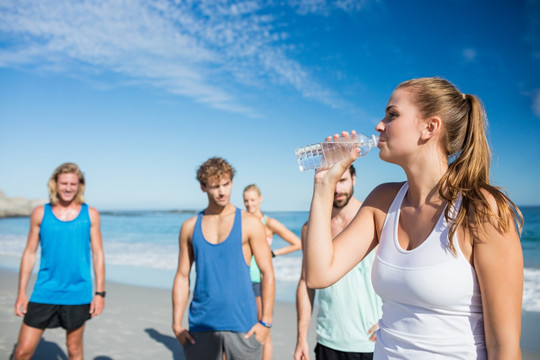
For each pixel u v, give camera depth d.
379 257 1.40
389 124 1.39
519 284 1.15
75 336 3.71
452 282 1.21
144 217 54.31
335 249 1.50
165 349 5.28
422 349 1.27
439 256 1.23
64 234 3.67
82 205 3.83
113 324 6.33
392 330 1.35
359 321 2.75
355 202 2.98
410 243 1.35
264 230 3.21
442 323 1.25
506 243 1.15
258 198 5.75
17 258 15.05
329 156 1.68
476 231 1.18
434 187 1.33
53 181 3.72
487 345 1.18
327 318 2.83
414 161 1.36
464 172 1.27
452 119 1.31
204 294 3.03
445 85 1.36
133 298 8.07
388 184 1.57
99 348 5.32
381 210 1.51
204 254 3.06
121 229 35.50
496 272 1.15
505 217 1.16
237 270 3.05
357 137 1.62
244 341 2.98
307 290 2.96
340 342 2.75
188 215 61.34
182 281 3.20
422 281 1.24
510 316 1.14
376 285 1.41
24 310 3.64
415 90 1.36
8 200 67.06
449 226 1.24
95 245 3.88
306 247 1.47
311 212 1.48
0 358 4.77
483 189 1.24
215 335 2.98
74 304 3.66
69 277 3.66
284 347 5.31
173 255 16.14
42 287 3.61
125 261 14.34
